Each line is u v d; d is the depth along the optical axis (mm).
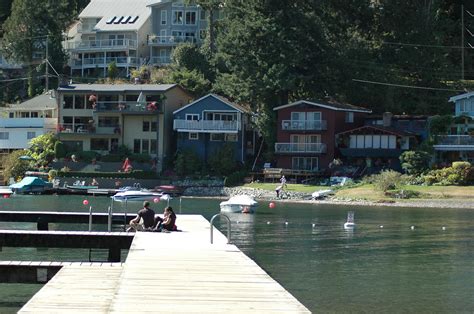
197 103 114875
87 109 119625
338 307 30734
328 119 109000
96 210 71312
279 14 113125
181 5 154500
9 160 112562
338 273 38406
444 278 37344
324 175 106875
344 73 115938
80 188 100062
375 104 120188
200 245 34656
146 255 31391
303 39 113062
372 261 42562
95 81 143875
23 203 81938
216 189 104312
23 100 148875
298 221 66312
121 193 86500
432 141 104250
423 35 126938
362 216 72438
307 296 32719
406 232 57750
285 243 50062
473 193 90812
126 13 158500
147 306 21766
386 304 31344
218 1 133750
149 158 113750
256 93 112750
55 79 149750
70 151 115938
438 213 76562
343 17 128125
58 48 152875
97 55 154875
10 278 29953
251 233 55969
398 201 88938
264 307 21891
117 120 118062
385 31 129500
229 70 124625
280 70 110938
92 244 37906
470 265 41438
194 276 26547
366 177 101312
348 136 108750
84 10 162250
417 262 42344
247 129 117750
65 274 28484
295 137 111375
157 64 148875
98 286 26203
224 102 113500
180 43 143875
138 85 121375
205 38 143000
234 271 27625
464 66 133250
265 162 114250
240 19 116312
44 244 37469
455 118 105438
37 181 100250
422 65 124875
